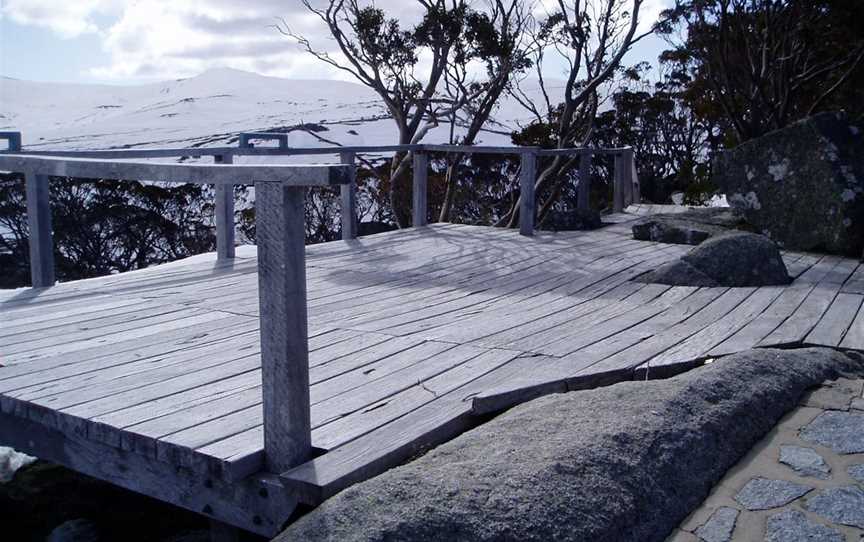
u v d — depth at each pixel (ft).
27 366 10.91
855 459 8.37
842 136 23.36
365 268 19.85
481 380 10.33
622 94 56.49
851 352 11.79
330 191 42.29
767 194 24.75
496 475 6.95
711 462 8.22
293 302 7.33
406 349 11.96
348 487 7.17
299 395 7.55
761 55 36.96
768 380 10.09
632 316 14.35
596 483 7.08
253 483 7.53
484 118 43.52
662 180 56.59
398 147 26.32
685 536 7.13
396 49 41.11
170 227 38.52
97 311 14.58
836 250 22.40
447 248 23.34
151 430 8.28
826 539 6.88
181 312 14.53
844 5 38.45
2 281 32.65
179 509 10.71
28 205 16.76
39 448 9.41
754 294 16.25
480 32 40.70
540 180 45.68
